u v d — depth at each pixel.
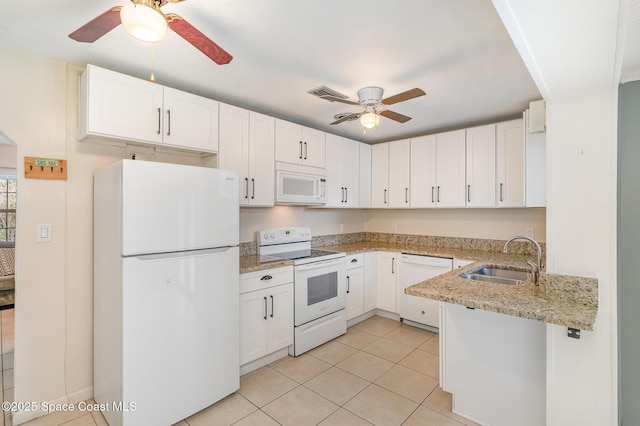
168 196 1.86
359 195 3.93
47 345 2.04
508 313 1.45
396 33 1.73
